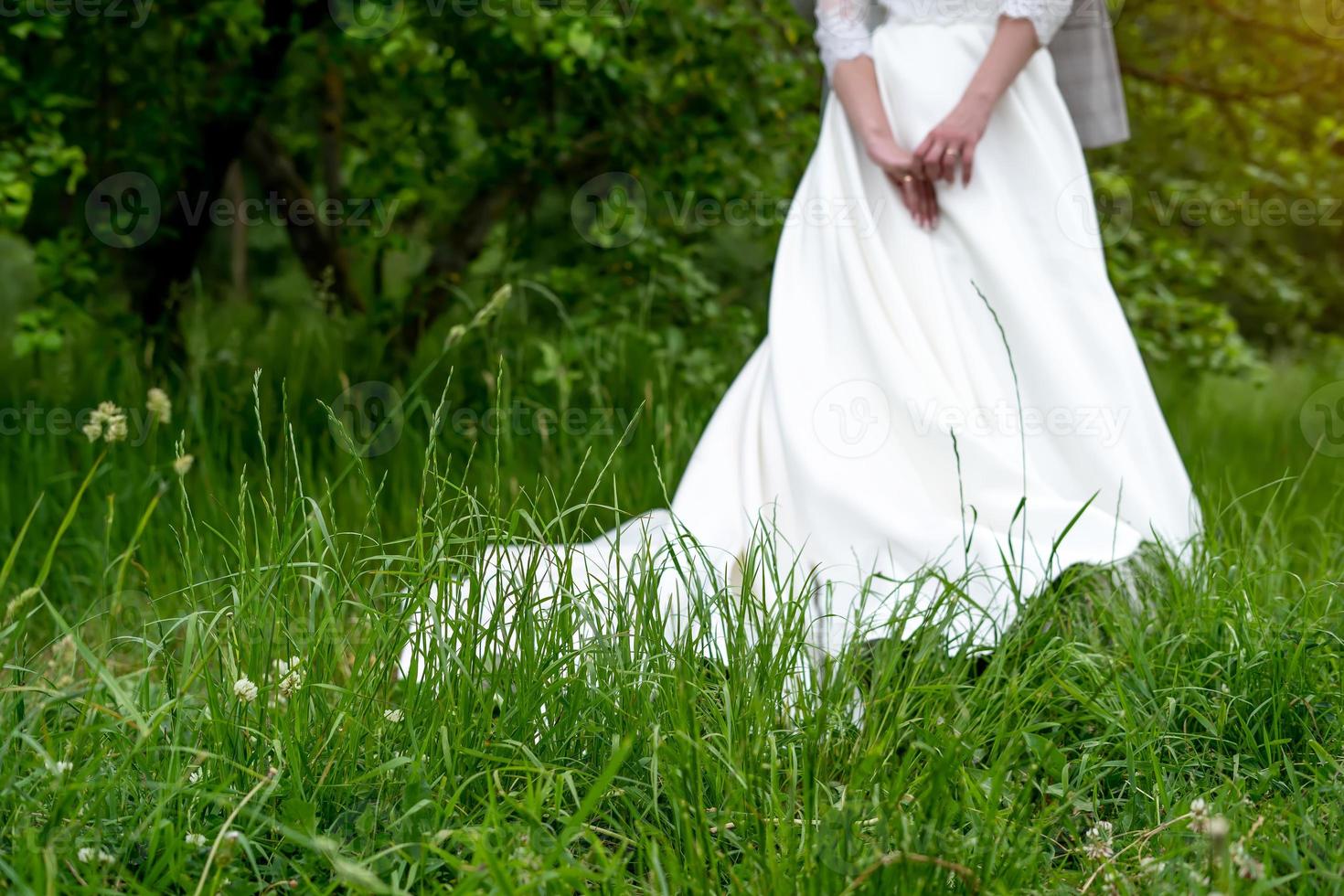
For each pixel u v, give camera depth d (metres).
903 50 3.05
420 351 5.64
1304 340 7.82
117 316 5.04
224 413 4.54
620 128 5.34
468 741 1.97
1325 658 2.27
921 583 2.34
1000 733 2.03
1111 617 2.54
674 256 5.32
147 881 1.64
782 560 2.76
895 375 2.80
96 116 5.22
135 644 2.70
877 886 1.58
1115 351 2.91
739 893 1.62
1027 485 2.76
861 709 2.28
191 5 5.04
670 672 2.09
